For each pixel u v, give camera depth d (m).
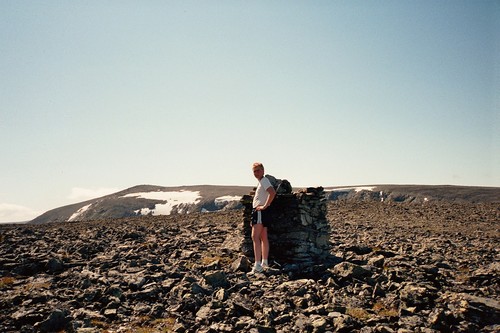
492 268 14.38
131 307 10.36
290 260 15.59
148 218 43.62
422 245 20.78
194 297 10.82
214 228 28.52
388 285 11.84
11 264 14.62
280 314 9.74
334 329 8.87
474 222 32.97
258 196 14.84
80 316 9.46
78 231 28.09
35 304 10.25
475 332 8.77
